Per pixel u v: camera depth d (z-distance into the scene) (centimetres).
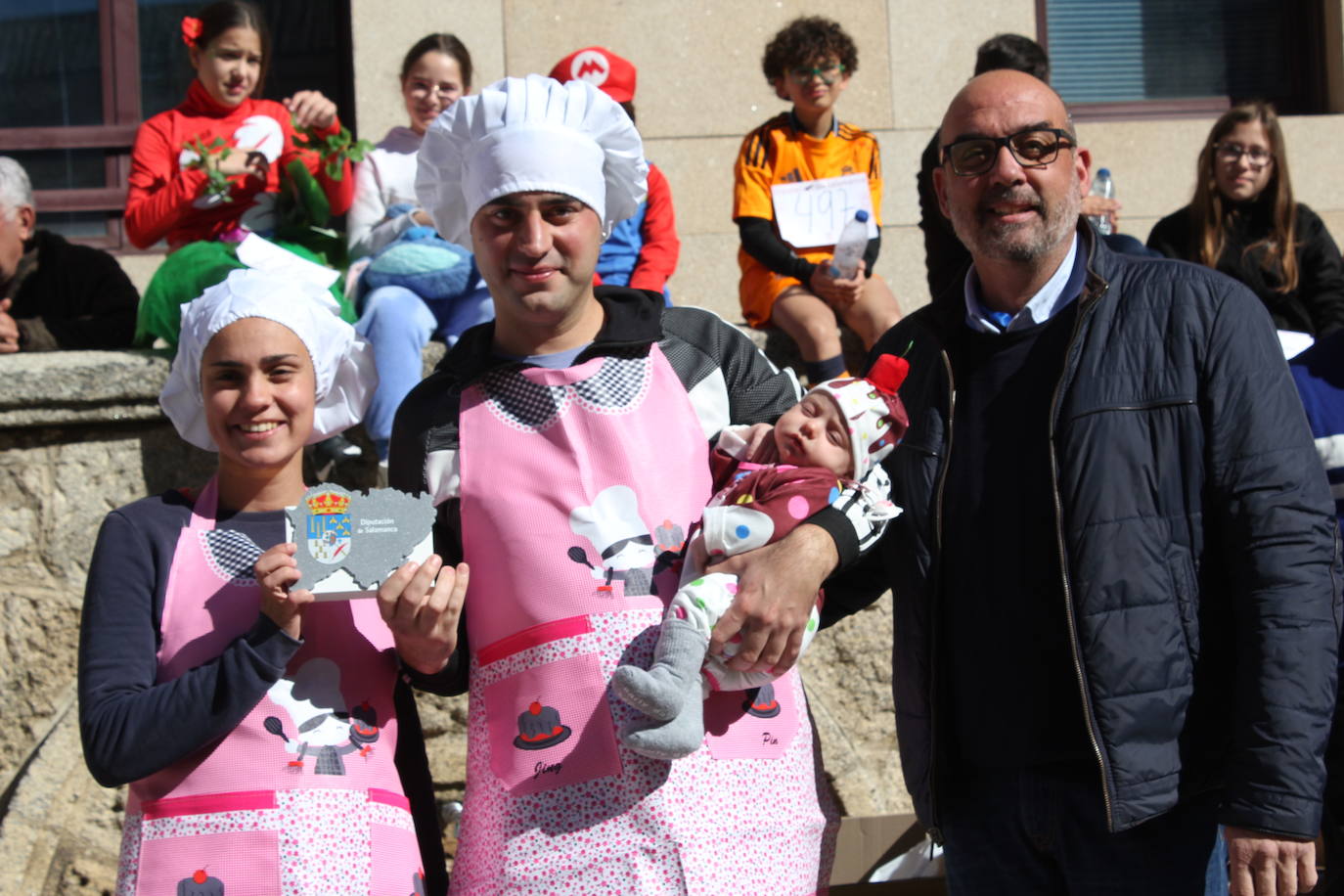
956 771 281
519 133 247
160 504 252
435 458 255
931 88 634
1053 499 262
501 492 248
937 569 277
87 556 416
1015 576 269
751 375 268
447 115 258
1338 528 276
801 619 237
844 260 452
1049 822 268
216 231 458
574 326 260
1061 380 266
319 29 657
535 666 240
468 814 247
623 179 264
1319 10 678
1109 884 264
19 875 398
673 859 230
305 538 232
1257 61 686
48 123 659
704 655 236
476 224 252
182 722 226
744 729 243
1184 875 263
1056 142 275
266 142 475
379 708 246
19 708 411
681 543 248
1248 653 253
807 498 245
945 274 430
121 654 236
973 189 278
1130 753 253
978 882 279
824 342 450
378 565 232
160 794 233
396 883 237
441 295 429
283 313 250
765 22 629
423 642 235
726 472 261
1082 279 279
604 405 251
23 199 449
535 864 231
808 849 245
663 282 474
